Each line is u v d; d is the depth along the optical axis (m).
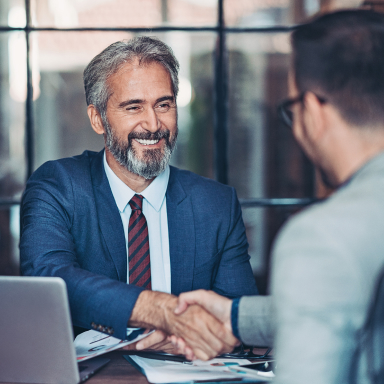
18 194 5.64
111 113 1.51
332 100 0.74
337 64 0.74
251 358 1.24
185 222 1.58
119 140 1.50
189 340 1.15
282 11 4.22
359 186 0.70
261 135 6.89
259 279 4.64
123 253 1.52
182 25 3.98
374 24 0.75
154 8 4.53
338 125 0.74
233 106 6.85
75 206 1.53
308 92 0.76
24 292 1.00
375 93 0.72
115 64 1.49
